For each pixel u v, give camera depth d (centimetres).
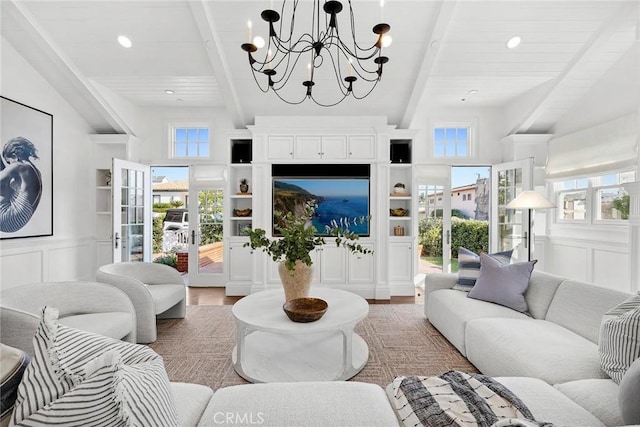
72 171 428
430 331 309
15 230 344
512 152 475
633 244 301
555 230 457
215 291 472
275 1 302
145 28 330
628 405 110
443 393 125
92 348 104
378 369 235
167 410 95
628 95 350
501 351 191
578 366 159
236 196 462
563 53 358
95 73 386
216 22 325
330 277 439
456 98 463
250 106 443
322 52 362
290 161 435
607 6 303
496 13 314
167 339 290
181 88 431
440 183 488
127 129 468
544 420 116
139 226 481
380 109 447
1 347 101
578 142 411
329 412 120
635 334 137
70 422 78
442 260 492
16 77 347
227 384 214
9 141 337
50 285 225
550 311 230
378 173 435
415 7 312
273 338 279
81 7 307
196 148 512
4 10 304
